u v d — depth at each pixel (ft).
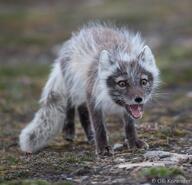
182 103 68.03
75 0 173.47
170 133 49.32
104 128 44.93
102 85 43.86
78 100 49.11
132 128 45.24
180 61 95.20
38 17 145.28
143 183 33.73
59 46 115.96
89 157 42.22
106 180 35.37
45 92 50.55
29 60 106.83
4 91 79.56
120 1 162.50
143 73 43.55
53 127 49.39
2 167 41.09
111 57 43.88
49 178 37.27
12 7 166.40
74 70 47.75
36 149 48.60
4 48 117.39
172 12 143.33
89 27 52.13
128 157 41.47
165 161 38.70
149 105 67.31
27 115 66.18
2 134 55.06
